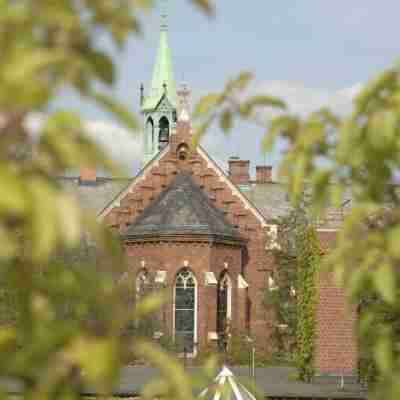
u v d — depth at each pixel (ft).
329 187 41.19
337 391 314.55
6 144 26.86
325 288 347.56
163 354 30.35
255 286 647.56
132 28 30.81
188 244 609.83
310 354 349.61
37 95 26.17
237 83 43.01
